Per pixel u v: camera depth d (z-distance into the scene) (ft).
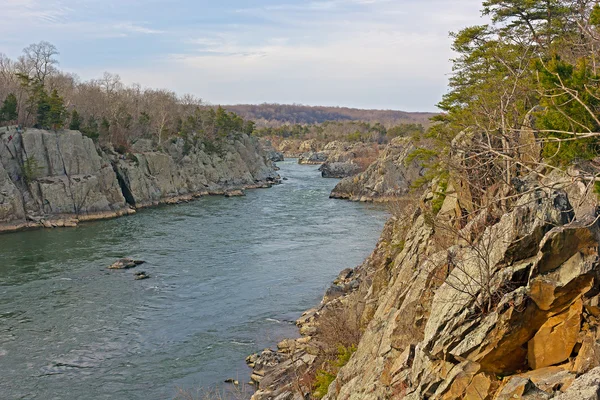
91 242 226.99
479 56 116.06
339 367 83.66
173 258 196.75
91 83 479.82
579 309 38.63
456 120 108.17
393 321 63.10
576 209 43.91
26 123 317.83
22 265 187.01
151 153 375.25
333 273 173.99
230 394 97.04
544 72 50.83
